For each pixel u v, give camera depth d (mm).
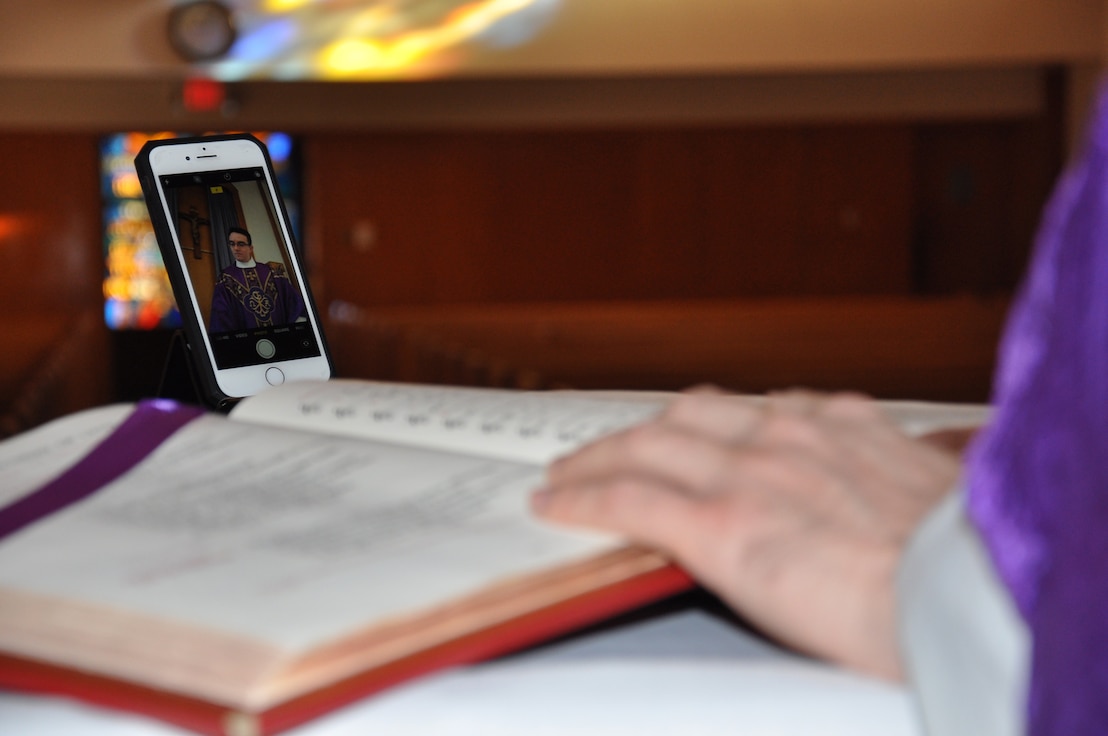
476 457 375
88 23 5559
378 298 7559
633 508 295
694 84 7098
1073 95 6676
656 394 517
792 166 7730
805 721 260
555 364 5477
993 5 5914
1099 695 205
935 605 245
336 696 236
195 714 230
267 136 7465
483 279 7625
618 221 7676
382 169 7484
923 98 7141
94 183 7211
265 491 349
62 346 5664
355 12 5672
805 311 5438
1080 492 214
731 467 308
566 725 256
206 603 259
